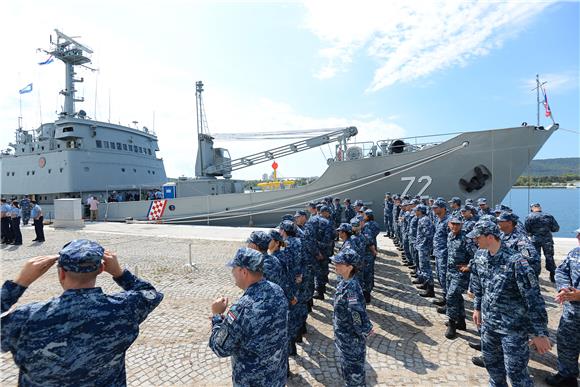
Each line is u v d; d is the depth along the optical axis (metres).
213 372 3.88
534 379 3.77
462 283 4.73
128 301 1.86
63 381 1.60
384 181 13.44
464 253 4.74
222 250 10.95
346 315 3.09
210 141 18.78
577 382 3.52
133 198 21.08
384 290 7.05
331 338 4.87
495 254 3.19
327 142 15.60
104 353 1.69
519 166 11.65
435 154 12.48
